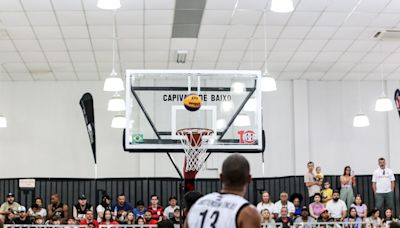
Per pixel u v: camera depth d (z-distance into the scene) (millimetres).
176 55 13258
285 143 15820
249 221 2943
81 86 15672
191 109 8062
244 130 8461
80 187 15266
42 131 15453
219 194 3135
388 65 14508
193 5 10234
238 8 10398
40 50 12812
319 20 11148
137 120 8508
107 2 8391
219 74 8625
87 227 10445
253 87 8609
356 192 15641
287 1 8344
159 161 15586
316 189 14578
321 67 14609
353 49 13086
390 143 15828
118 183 15336
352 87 16078
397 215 15430
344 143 15906
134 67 14289
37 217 12320
